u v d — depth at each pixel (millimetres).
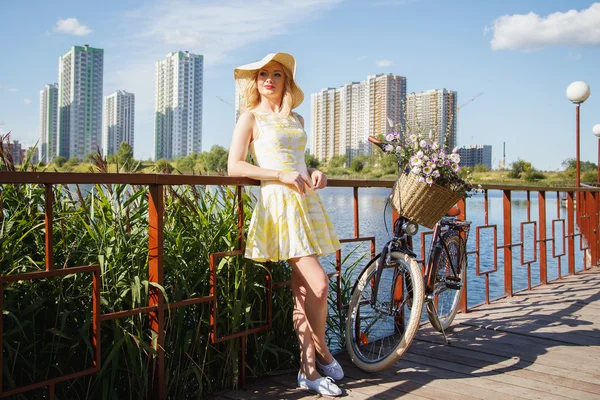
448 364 2805
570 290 4941
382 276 2832
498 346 3143
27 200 2100
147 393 2061
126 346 2094
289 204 2242
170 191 2439
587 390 2443
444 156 2650
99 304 1881
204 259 2367
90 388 2057
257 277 2557
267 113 2395
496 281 7922
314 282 2264
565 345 3170
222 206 2551
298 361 2732
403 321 2961
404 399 2312
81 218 2094
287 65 2420
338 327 2979
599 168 8867
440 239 3176
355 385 2484
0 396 1653
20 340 1896
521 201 31000
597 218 6660
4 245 1927
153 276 2062
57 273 1764
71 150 126625
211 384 2426
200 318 2305
